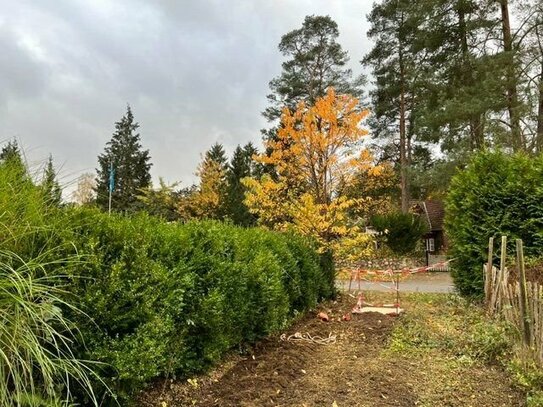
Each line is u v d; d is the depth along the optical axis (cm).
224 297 452
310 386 425
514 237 803
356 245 1030
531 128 1656
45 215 303
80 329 302
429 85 2100
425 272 2017
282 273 637
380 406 380
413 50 2166
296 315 736
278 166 1061
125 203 1928
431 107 2084
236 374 455
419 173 1928
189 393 398
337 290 1018
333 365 500
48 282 287
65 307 297
